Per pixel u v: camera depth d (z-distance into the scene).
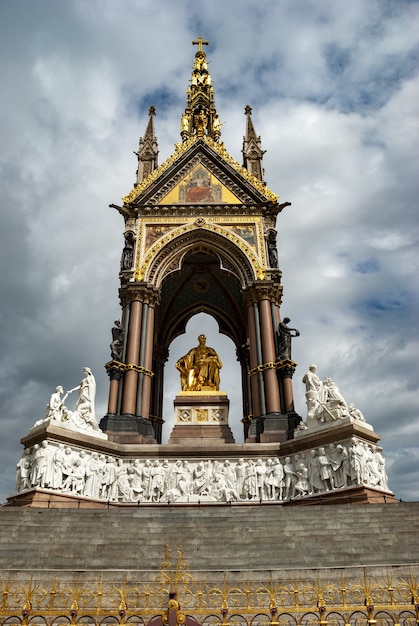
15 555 13.65
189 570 12.03
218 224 34.03
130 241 33.62
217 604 10.83
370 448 23.61
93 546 14.33
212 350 34.06
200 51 48.62
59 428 23.17
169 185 35.72
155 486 25.11
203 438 29.19
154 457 26.20
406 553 13.54
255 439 27.45
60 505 21.81
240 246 33.22
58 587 10.98
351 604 10.26
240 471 25.58
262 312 31.03
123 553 14.02
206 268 40.16
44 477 21.86
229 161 36.75
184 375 33.31
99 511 16.98
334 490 22.38
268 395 28.44
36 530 15.31
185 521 16.19
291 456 25.34
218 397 31.41
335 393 24.70
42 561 13.38
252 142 39.16
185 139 42.75
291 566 13.18
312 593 10.96
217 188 35.66
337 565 13.17
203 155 36.88
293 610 8.30
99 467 24.59
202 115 43.91
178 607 7.17
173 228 34.00
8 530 15.05
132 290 31.52
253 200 35.03
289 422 27.28
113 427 27.38
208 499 24.75
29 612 7.80
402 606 7.72
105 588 11.66
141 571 12.20
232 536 15.03
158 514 16.94
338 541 14.39
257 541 14.67
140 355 30.17
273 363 29.36
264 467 25.47
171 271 33.41
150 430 28.28
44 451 22.27
